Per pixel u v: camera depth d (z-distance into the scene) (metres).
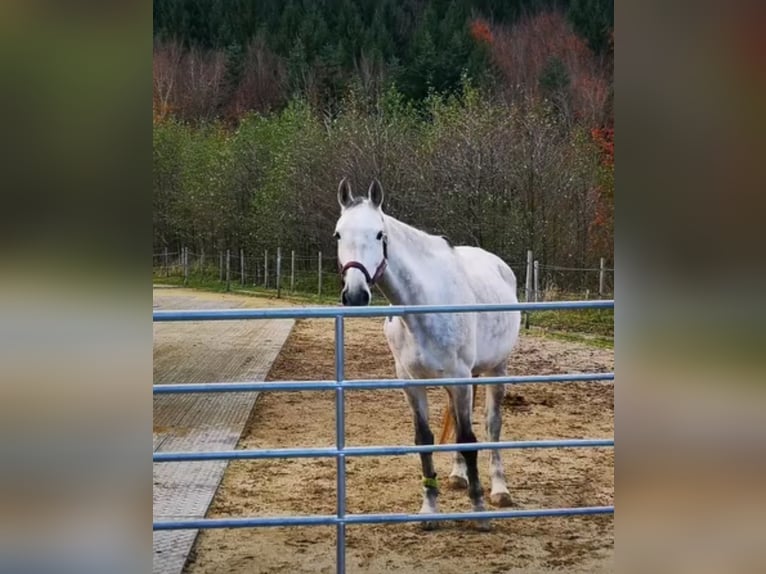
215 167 25.22
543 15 33.81
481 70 31.11
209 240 25.86
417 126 22.39
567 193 17.41
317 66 35.06
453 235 18.69
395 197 20.38
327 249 22.08
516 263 17.38
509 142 18.64
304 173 21.95
